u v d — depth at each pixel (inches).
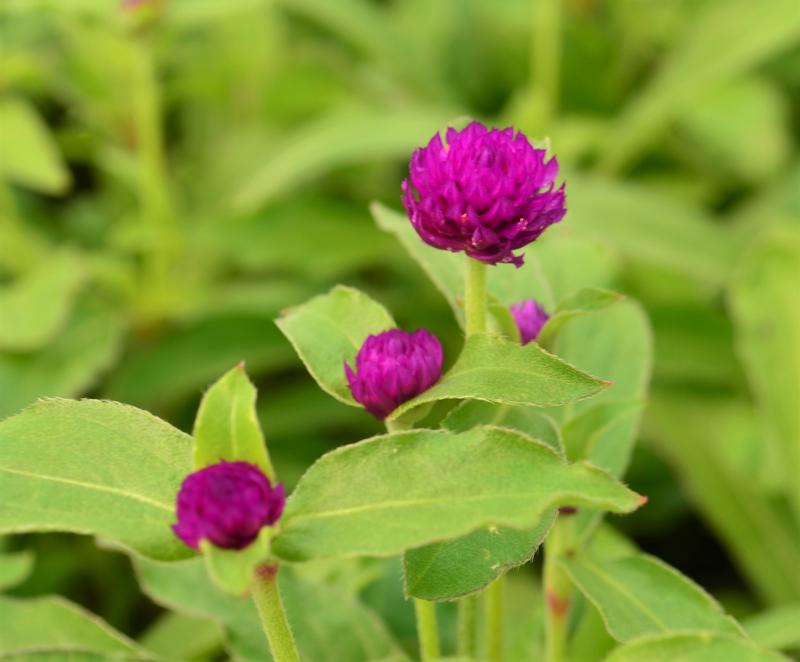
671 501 23.7
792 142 31.8
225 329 24.6
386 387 12.7
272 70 29.4
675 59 29.4
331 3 30.6
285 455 23.7
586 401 15.5
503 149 12.6
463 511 11.8
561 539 14.3
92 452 12.3
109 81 25.5
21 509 12.1
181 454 12.4
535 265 14.7
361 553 11.8
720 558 23.7
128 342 25.5
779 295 22.3
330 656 15.3
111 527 12.1
